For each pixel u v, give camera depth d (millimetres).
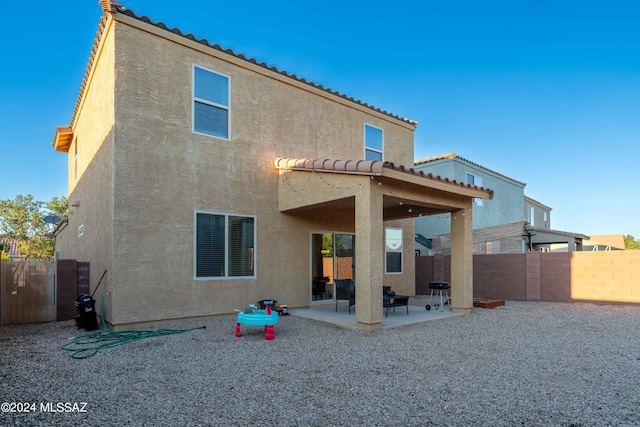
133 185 8195
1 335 7797
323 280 11711
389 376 5094
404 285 14531
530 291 13852
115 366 5523
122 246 7980
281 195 10570
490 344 6910
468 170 22297
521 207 27266
